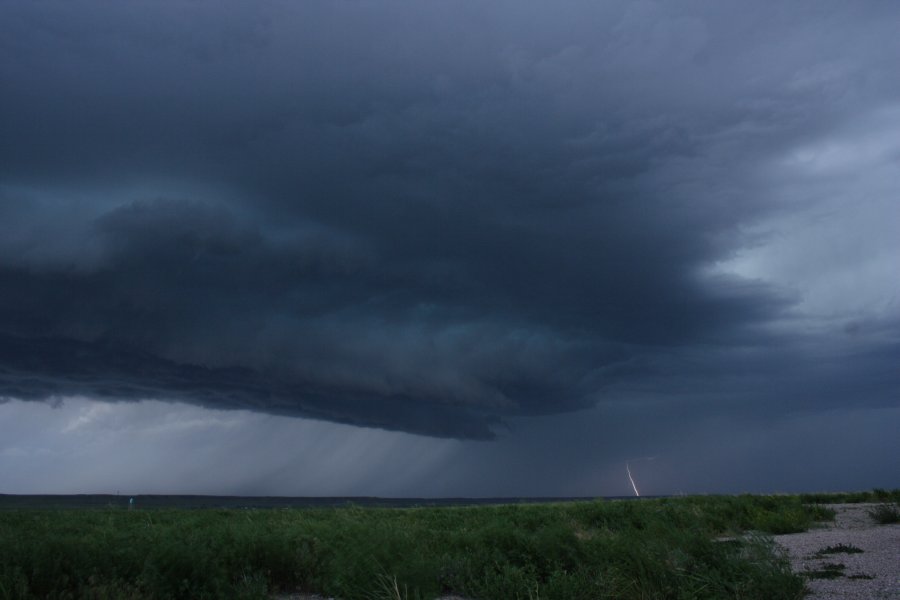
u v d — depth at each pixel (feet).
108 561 33.86
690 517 68.80
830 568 40.06
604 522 71.05
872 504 96.07
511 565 41.01
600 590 34.76
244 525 53.42
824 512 79.20
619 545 41.45
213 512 95.50
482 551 43.88
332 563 39.34
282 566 40.14
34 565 30.81
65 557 32.94
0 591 28.43
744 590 33.06
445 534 54.95
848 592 32.45
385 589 35.22
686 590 33.32
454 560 41.70
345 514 78.89
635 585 34.86
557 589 34.45
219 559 37.55
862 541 53.36
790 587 32.50
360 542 42.57
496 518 69.97
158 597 31.60
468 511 98.68
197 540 41.45
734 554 37.35
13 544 33.83
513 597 35.47
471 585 37.99
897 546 49.16
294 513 86.74
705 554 38.50
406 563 38.06
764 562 34.99
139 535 44.04
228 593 33.60
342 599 36.45
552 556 41.52
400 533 45.75
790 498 104.32
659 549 38.45
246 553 40.24
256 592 34.32
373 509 99.76
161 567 33.53
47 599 29.25
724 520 71.05
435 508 114.73
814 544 53.47
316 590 39.06
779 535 64.85
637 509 78.79
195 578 33.68
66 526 65.31
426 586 36.40
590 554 41.47
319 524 57.26
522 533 47.16
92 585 30.45
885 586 33.22
